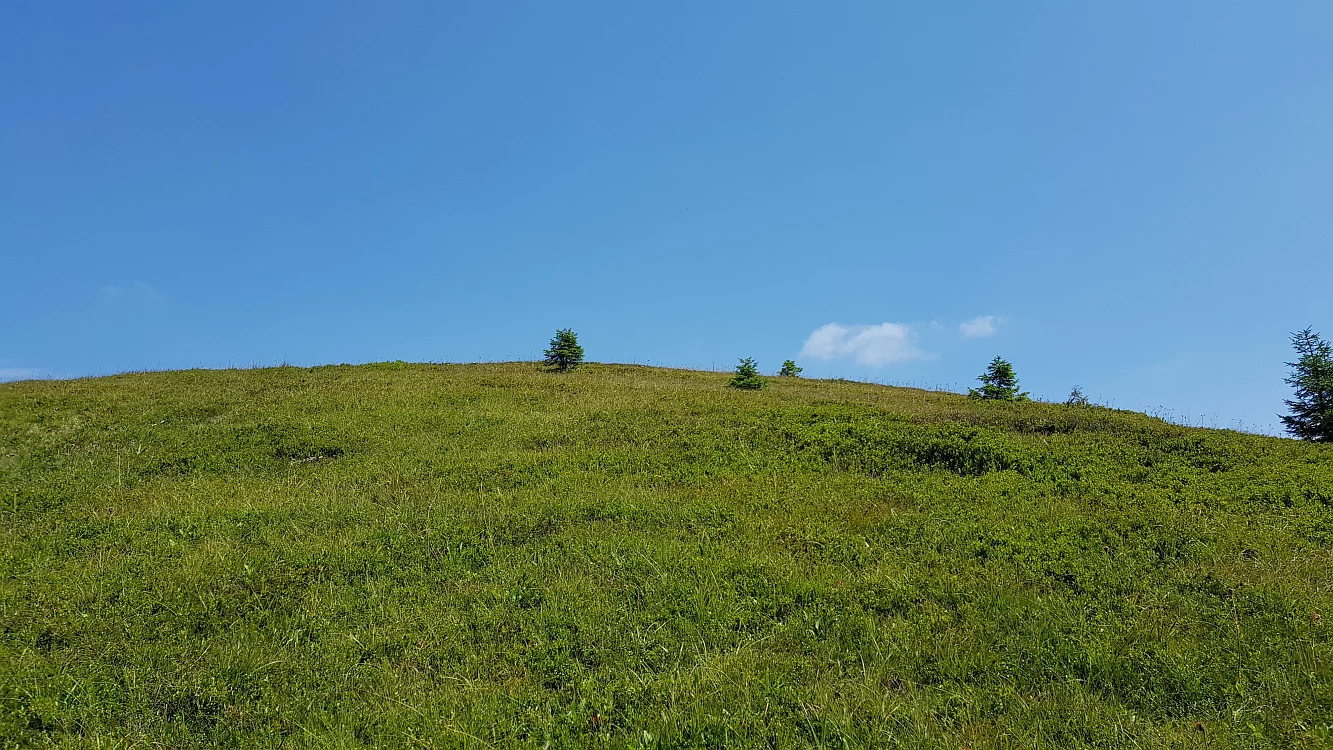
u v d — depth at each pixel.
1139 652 7.18
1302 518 11.28
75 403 23.28
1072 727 6.19
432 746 6.07
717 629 7.94
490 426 20.38
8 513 13.29
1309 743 5.78
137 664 7.25
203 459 17.11
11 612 8.25
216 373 31.95
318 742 6.18
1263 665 6.91
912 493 12.74
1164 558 9.66
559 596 8.71
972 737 6.06
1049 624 7.81
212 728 6.44
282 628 8.13
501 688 6.92
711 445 16.77
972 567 9.38
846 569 9.48
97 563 9.91
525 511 11.92
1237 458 15.18
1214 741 5.88
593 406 23.27
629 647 7.62
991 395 28.98
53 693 6.71
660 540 10.41
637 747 6.01
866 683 6.86
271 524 11.73
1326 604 7.99
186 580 9.12
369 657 7.61
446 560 9.96
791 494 12.73
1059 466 14.23
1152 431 17.89
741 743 6.05
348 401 23.95
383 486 14.25
